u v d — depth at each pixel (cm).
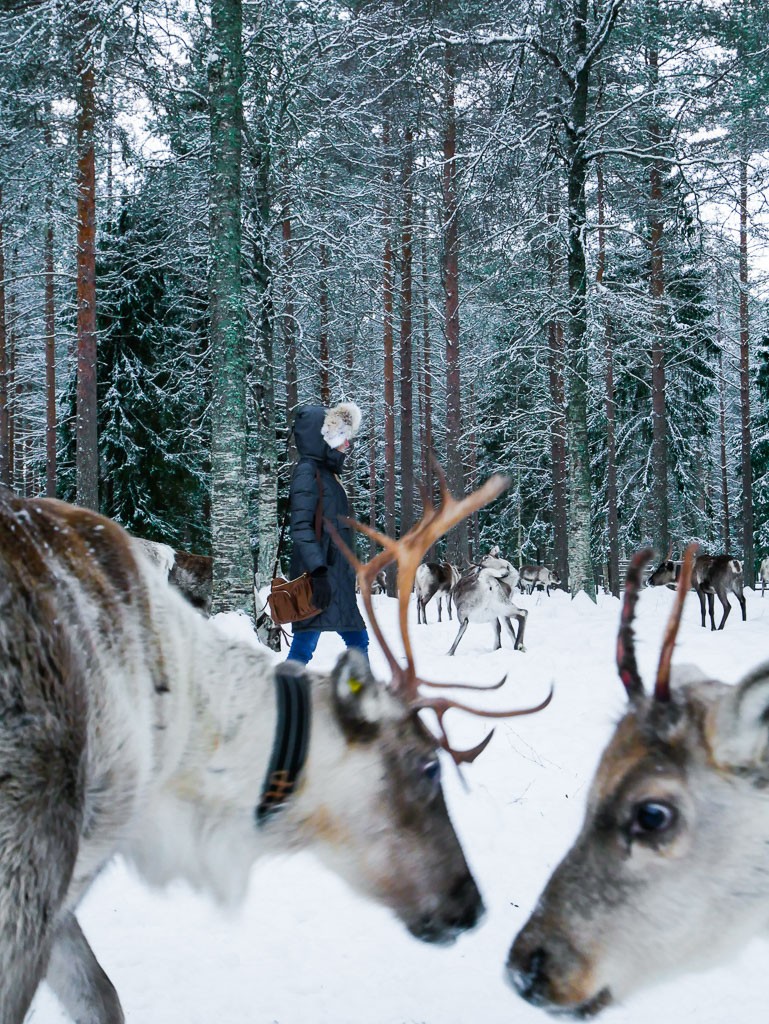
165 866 275
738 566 1351
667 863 219
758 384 3391
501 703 748
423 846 270
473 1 1697
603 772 230
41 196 1744
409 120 1975
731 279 1962
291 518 638
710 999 314
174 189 1745
